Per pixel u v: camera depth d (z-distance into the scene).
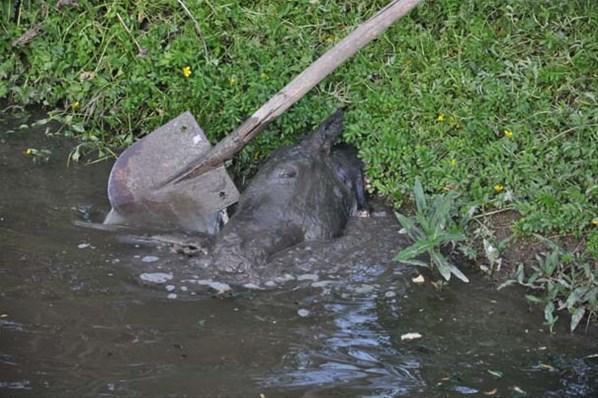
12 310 5.82
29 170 7.27
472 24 7.64
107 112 7.78
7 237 6.50
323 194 6.78
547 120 7.04
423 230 6.59
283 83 7.46
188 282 6.17
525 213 6.66
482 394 5.40
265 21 7.75
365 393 5.34
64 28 7.99
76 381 5.28
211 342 5.67
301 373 5.47
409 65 7.51
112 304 5.93
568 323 6.08
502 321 6.05
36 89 7.96
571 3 7.67
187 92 7.54
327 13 7.82
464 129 7.10
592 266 6.43
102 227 6.67
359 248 6.57
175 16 7.86
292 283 6.23
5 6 8.11
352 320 5.96
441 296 6.25
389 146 7.07
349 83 7.50
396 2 6.82
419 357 5.68
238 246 6.33
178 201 6.79
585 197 6.59
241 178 7.30
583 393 5.46
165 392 5.23
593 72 7.30
